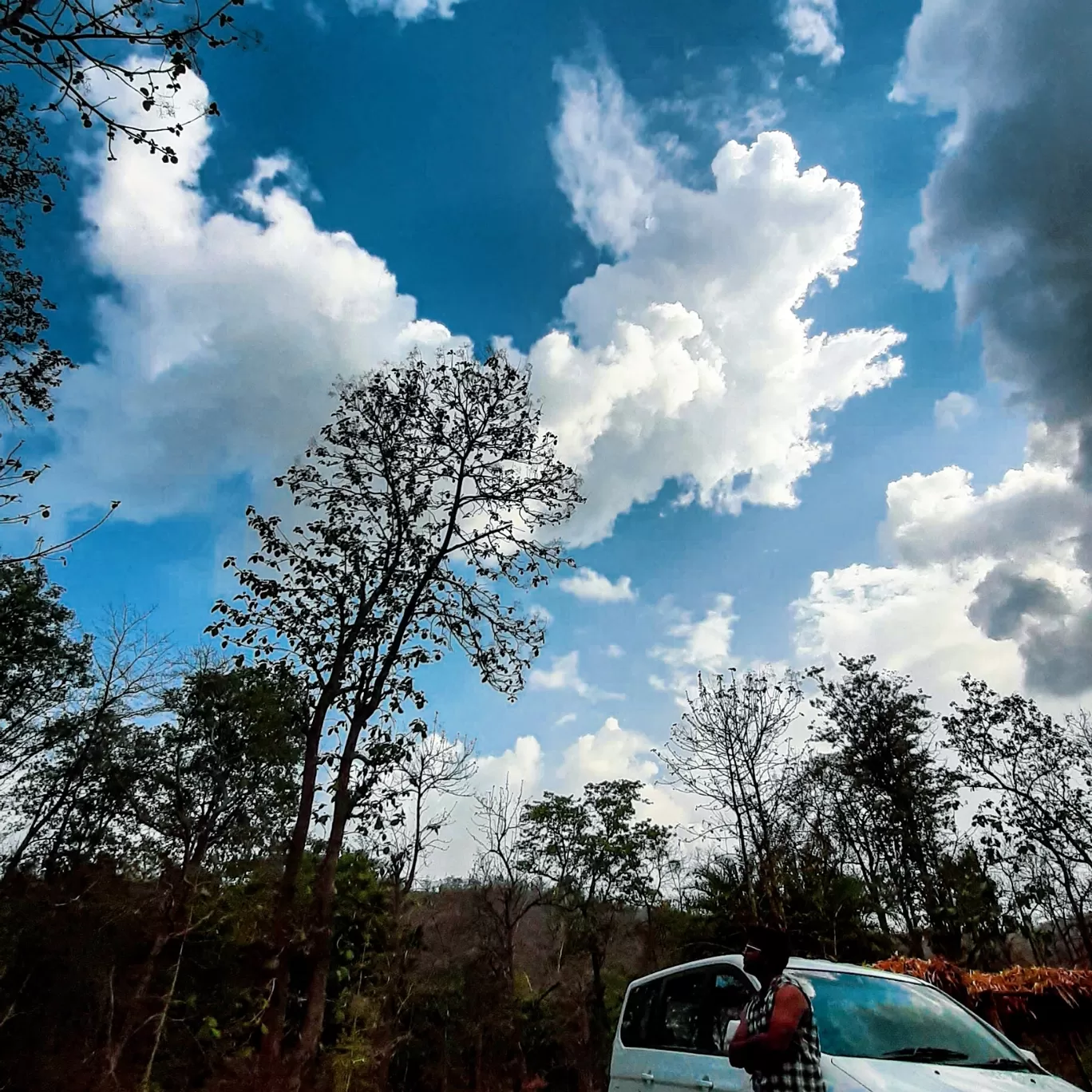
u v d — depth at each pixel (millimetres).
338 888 25375
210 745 24844
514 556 21500
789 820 23406
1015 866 22812
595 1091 34062
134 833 24406
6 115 10219
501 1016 32500
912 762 28406
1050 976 9844
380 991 25625
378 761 18719
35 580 24719
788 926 20125
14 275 12492
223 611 19016
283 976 17203
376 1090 23531
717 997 5770
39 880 22562
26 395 13023
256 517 19406
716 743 23578
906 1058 4516
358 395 20750
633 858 39438
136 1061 20188
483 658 20531
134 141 6293
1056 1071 10430
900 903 23969
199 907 21156
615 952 39750
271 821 24312
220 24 6070
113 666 26062
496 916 34875
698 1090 5328
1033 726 24094
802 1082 3553
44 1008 21000
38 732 25375
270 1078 16156
